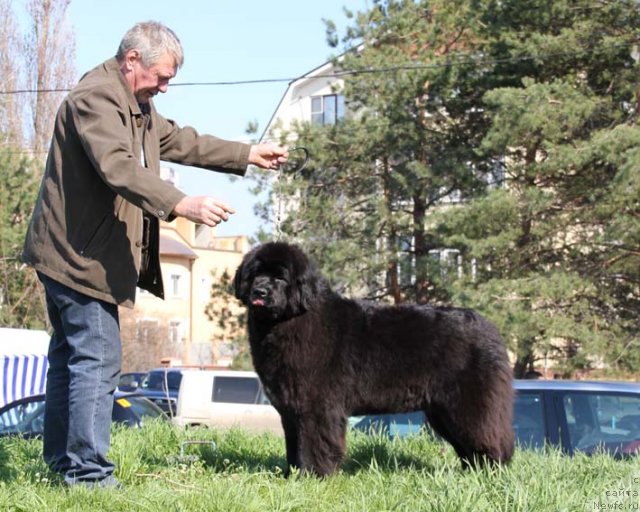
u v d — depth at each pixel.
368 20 23.72
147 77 4.95
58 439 5.29
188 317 53.09
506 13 21.48
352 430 8.09
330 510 4.65
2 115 34.19
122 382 30.19
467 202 21.38
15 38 34.88
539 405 8.15
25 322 28.81
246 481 5.16
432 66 21.94
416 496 4.89
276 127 24.19
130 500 4.56
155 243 5.18
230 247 62.81
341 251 22.47
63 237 4.76
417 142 22.62
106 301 4.84
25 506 4.42
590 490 4.88
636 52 20.00
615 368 19.20
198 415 17.42
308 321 5.73
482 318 6.08
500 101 19.22
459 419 5.83
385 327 5.92
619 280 20.98
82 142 4.65
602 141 18.77
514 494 4.57
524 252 20.59
